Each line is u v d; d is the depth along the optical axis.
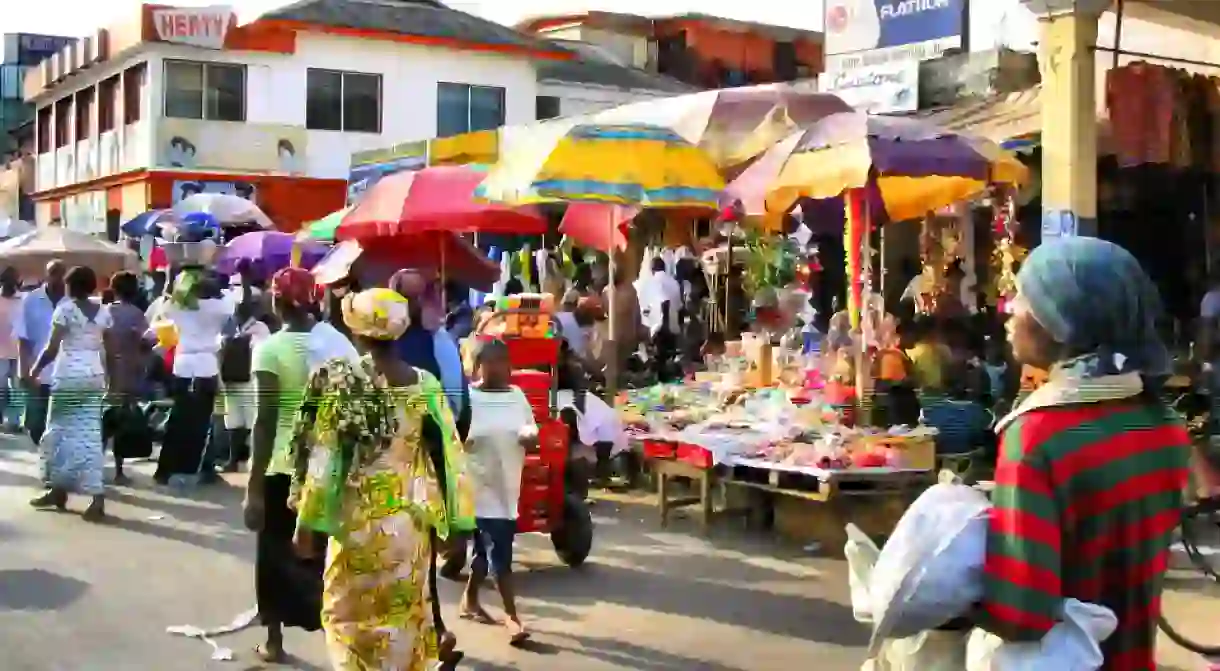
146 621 7.10
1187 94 11.68
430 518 4.85
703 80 36.47
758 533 9.68
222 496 11.45
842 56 19.77
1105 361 2.84
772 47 37.31
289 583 6.21
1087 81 9.96
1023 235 13.46
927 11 18.47
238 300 13.03
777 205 9.88
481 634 6.88
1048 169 10.13
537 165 9.66
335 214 13.40
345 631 4.70
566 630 6.95
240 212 20.81
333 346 6.06
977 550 2.98
